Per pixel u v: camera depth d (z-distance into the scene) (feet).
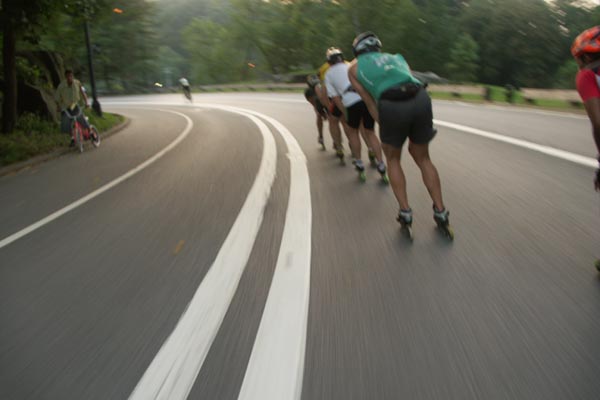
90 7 46.24
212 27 235.61
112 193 23.07
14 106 43.75
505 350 8.16
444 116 43.52
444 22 230.48
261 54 236.43
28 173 31.24
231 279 11.78
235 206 18.51
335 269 11.89
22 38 44.04
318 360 8.20
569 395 7.00
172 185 23.68
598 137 9.96
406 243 13.20
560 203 15.69
